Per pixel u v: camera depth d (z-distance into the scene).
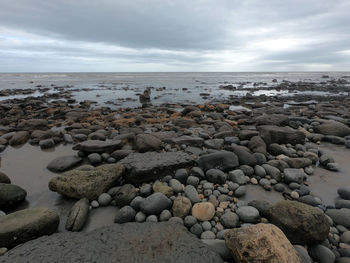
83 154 5.25
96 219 3.09
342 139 6.01
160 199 3.16
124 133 7.08
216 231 2.82
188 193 3.48
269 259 1.93
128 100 17.16
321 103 14.04
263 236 2.06
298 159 4.51
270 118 7.72
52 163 4.74
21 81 39.97
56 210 3.32
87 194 3.39
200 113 10.15
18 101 15.47
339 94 21.09
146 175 3.95
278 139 5.88
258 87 30.02
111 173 3.81
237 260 2.11
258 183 4.04
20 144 6.31
